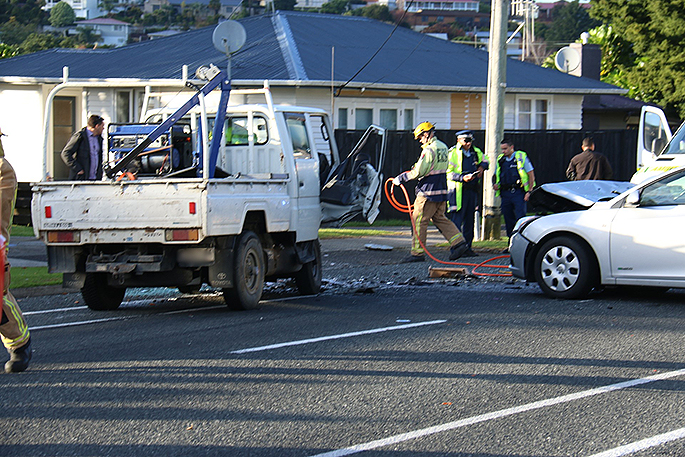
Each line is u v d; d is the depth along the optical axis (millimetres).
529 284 14828
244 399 7430
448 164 17938
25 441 6359
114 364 8750
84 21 137375
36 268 16328
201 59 28719
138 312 12383
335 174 15289
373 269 17031
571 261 12805
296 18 33875
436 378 8117
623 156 30016
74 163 15703
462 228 18875
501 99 21062
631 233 12305
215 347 9523
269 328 10664
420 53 33000
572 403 7309
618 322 10898
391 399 7426
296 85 26297
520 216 19359
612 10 44469
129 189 11375
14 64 31000
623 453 6102
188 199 11102
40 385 7930
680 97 42688
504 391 7680
